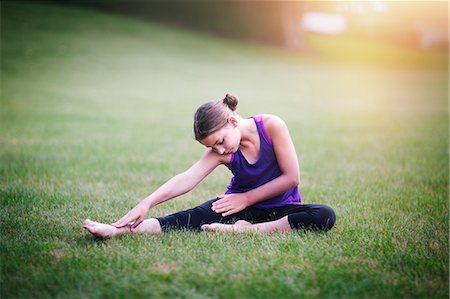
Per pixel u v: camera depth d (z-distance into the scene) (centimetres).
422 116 1052
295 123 945
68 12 2488
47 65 1650
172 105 1181
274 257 285
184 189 333
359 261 283
